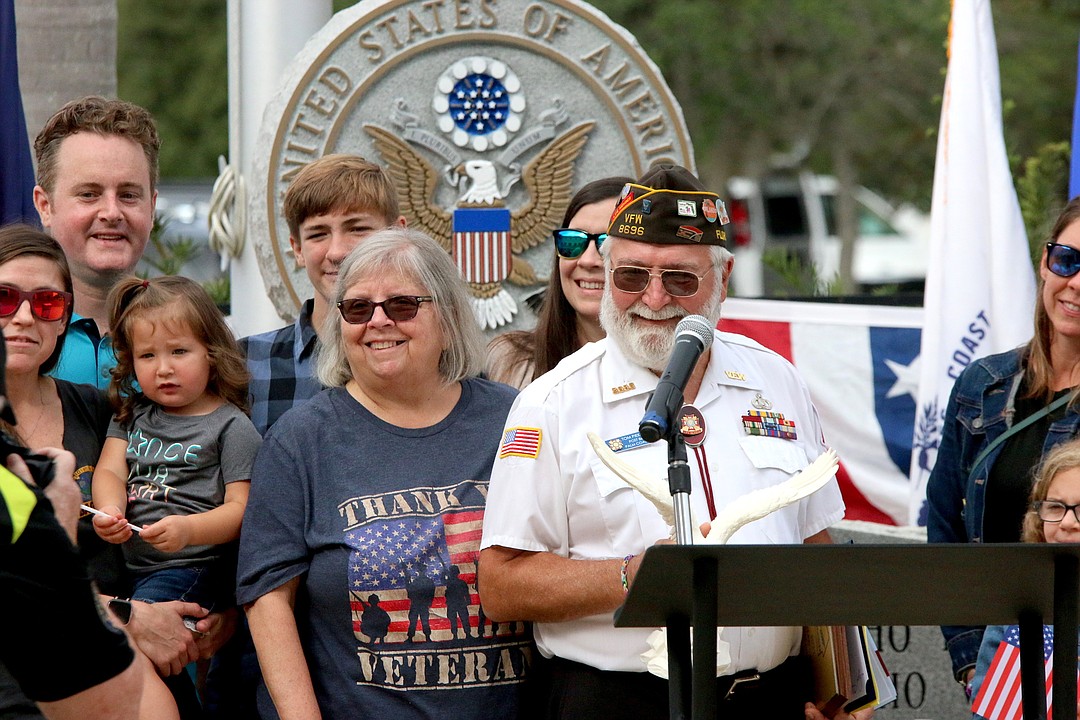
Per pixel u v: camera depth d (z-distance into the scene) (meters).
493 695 9.62
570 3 15.40
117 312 10.61
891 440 16.38
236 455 10.48
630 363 9.73
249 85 15.83
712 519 9.34
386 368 9.84
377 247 10.00
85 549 10.29
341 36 14.94
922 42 46.03
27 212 13.60
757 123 48.28
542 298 14.03
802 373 16.66
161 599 10.13
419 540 9.60
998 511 10.87
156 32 51.66
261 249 14.78
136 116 12.08
